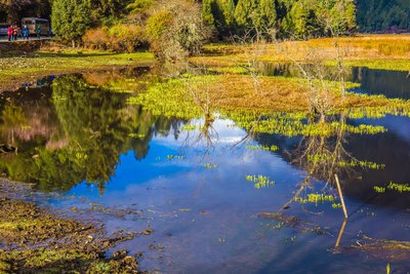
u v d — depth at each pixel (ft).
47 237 46.21
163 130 95.81
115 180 65.51
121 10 287.89
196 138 89.56
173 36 235.40
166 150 81.51
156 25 242.78
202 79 157.79
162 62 229.86
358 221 52.34
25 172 68.59
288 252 44.60
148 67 212.43
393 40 291.79
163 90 139.85
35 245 44.19
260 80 154.71
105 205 55.93
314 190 62.54
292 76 174.81
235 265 42.06
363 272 41.01
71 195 59.31
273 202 57.72
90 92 141.08
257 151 80.84
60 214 52.80
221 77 162.91
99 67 206.39
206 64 212.43
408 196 60.23
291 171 70.38
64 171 69.51
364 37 348.38
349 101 121.60
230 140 88.02
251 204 56.90
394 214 54.49
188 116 108.27
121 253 43.47
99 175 67.77
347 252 44.78
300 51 231.91
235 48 278.87
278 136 90.33
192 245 45.70
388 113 111.14
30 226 48.49
